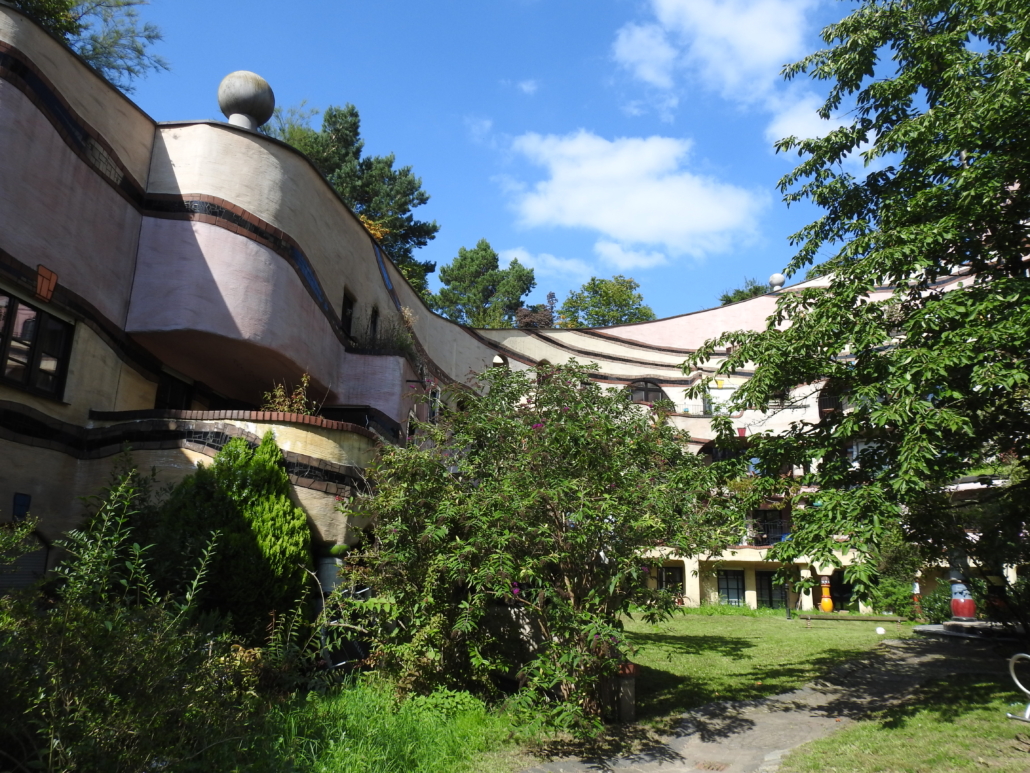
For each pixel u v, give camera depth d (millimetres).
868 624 18516
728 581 25750
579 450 7738
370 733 6410
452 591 8266
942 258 8688
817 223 10320
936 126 8648
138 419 10062
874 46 9906
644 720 8008
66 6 16031
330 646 8188
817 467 8516
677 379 30984
